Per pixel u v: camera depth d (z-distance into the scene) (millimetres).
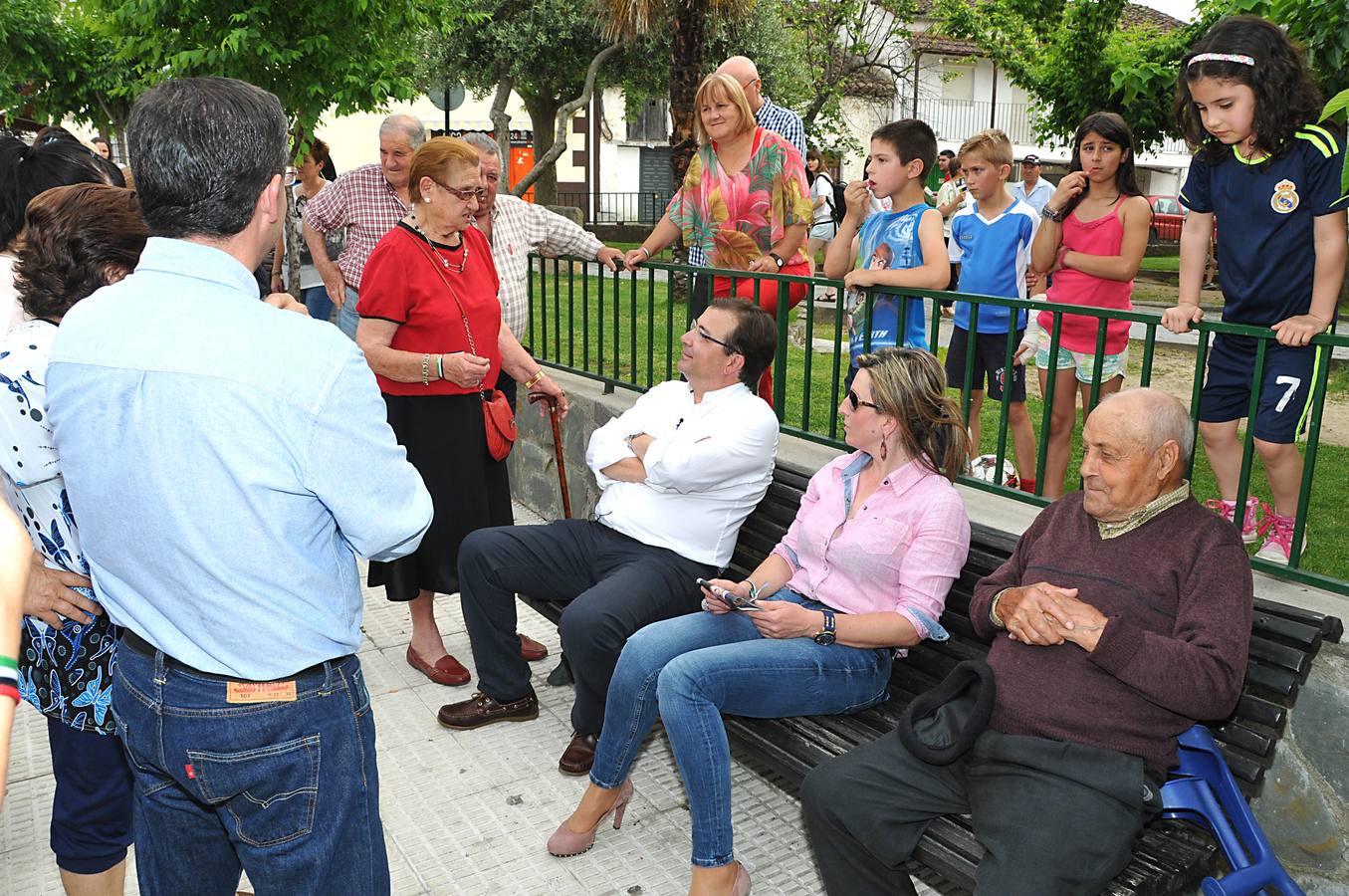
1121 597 2236
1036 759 2152
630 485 3318
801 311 10156
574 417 4992
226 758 1608
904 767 2268
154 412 1505
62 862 2164
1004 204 4352
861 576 2723
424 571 3627
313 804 1661
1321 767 2307
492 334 3605
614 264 4691
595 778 2766
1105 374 4074
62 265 1896
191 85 1578
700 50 11422
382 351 3363
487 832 2932
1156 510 2256
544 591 3316
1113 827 2057
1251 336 2512
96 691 2035
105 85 12672
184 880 1824
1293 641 2227
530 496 5562
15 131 5309
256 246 1665
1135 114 12477
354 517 1621
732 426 3123
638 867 2791
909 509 2670
